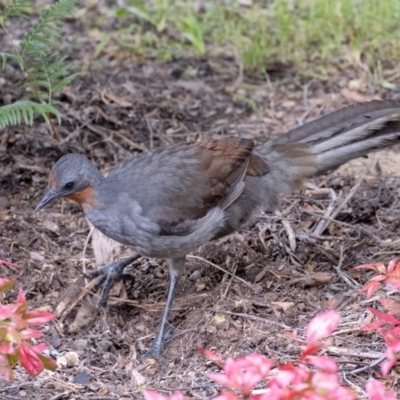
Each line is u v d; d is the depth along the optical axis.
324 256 11.18
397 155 13.69
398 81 15.66
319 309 10.03
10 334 7.43
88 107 14.47
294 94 15.52
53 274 10.98
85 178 9.84
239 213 10.64
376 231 11.71
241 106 15.23
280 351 9.28
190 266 11.15
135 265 11.41
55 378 9.12
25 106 12.21
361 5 16.86
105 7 18.28
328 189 12.70
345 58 16.31
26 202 12.55
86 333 10.11
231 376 6.70
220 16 17.39
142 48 16.72
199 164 10.20
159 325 10.30
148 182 9.95
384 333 8.04
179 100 15.24
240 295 10.38
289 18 16.62
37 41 13.30
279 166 10.85
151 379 9.16
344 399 6.41
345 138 10.93
